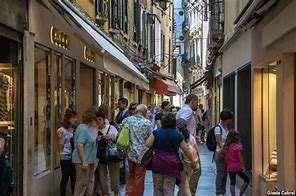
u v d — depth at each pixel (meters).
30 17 13.84
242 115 20.58
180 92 63.25
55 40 16.58
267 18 14.08
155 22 54.25
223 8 28.66
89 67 23.45
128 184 15.05
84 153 14.25
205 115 42.72
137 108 14.93
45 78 15.77
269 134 16.27
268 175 15.35
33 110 13.98
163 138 12.61
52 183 15.82
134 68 31.72
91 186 14.53
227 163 15.29
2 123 13.07
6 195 9.50
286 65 12.45
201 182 20.23
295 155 12.49
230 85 25.27
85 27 17.44
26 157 13.46
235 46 22.64
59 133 15.27
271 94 16.25
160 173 12.59
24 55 13.56
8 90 13.23
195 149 13.99
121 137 14.64
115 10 30.03
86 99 23.72
